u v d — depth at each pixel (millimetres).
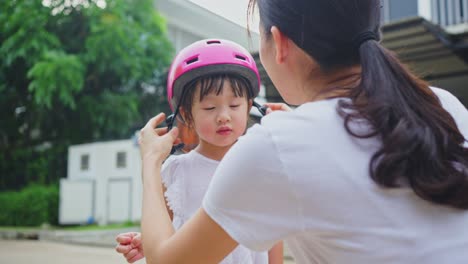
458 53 5477
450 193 750
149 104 14188
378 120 784
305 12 890
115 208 11102
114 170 11195
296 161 785
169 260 863
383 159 745
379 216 766
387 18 7223
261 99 6195
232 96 1212
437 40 5145
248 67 1218
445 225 775
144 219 958
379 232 760
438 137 788
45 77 11398
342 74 937
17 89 13516
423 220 772
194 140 1362
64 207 11203
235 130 1222
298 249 878
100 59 12531
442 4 6910
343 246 776
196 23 12344
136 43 12641
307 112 845
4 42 12422
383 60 863
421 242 754
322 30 887
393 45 5316
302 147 793
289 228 798
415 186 750
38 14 12211
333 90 916
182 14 12461
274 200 797
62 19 12766
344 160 784
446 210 786
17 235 10227
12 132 14062
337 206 772
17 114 14000
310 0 885
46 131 14156
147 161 1065
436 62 5820
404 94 830
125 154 11047
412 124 775
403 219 766
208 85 1190
